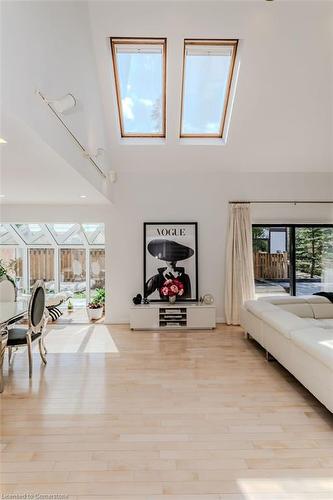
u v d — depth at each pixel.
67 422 2.71
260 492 1.94
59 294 6.57
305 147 5.55
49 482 2.02
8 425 2.66
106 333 5.38
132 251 6.00
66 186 4.05
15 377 3.63
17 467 2.15
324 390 2.66
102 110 4.83
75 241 7.18
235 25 3.97
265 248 6.13
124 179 5.96
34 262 7.31
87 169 3.70
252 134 5.29
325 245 6.18
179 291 5.73
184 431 2.56
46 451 2.32
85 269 7.23
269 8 3.83
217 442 2.42
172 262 5.98
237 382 3.48
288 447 2.36
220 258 6.03
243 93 4.70
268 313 3.98
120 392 3.25
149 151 5.56
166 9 3.82
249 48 4.20
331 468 2.14
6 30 1.71
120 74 4.67
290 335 3.23
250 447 2.36
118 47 4.32
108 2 3.74
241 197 6.03
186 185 6.00
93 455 2.27
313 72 4.47
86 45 3.77
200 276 6.03
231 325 5.88
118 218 5.97
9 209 5.93
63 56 2.82
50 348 4.63
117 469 2.13
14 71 1.81
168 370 3.82
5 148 2.46
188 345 4.75
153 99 5.00
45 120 2.33
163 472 2.10
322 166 5.95
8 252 7.30
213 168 5.91
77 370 3.83
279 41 4.13
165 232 5.99
